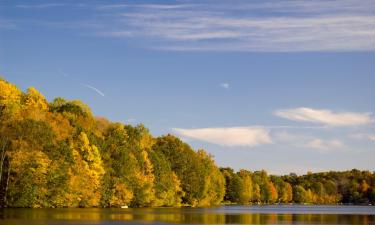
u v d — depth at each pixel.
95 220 73.00
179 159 177.38
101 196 131.50
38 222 65.06
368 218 101.38
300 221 86.62
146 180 149.88
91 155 124.12
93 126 148.00
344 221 88.19
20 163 107.69
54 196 112.50
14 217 73.94
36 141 110.44
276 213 126.62
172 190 164.75
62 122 124.56
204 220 82.88
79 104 160.62
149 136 173.38
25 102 130.25
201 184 182.25
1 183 109.19
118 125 150.62
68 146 117.69
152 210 124.50
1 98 116.88
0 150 108.75
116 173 138.38
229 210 148.88
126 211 110.56
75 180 118.44
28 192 107.88
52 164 112.19
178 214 103.06
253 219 90.62
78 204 121.62
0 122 110.81
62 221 68.12
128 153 142.62
